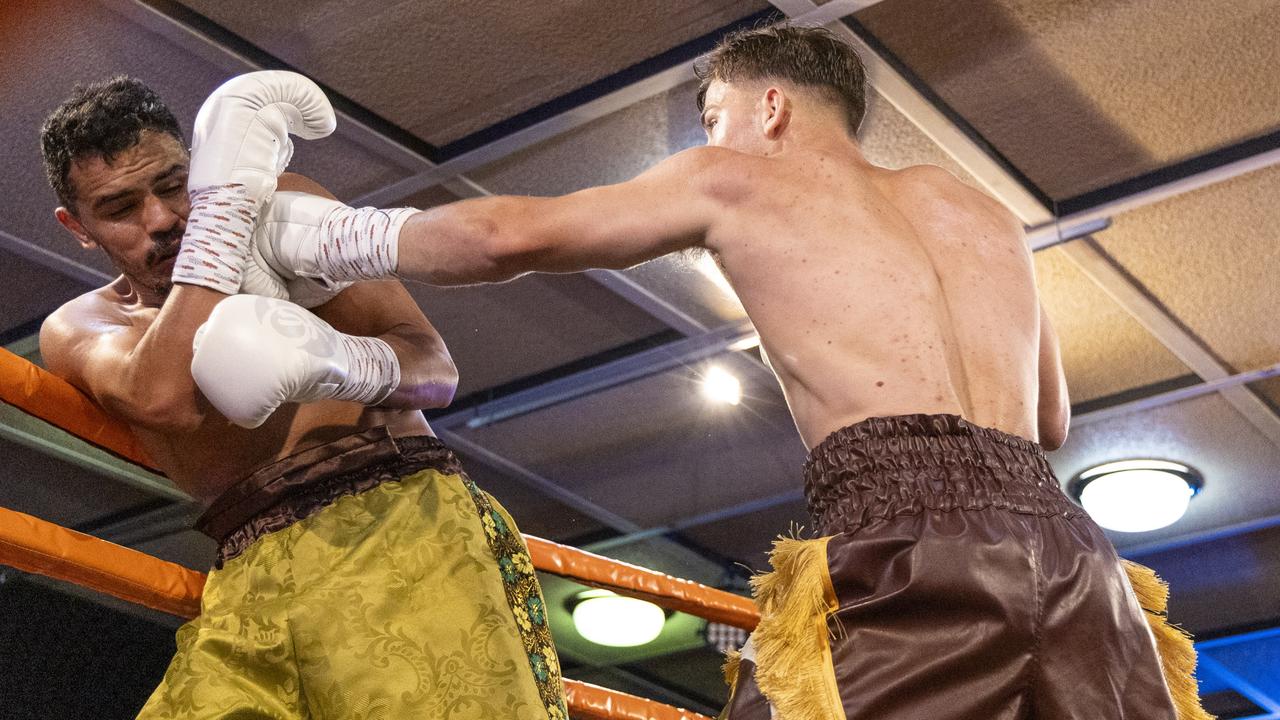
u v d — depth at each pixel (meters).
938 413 1.52
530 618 1.69
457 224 1.63
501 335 4.59
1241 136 3.67
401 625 1.57
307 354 1.57
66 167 1.74
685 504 5.60
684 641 6.26
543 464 5.32
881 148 3.77
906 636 1.40
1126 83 3.51
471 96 3.52
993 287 1.67
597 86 3.49
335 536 1.63
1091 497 5.37
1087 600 1.44
